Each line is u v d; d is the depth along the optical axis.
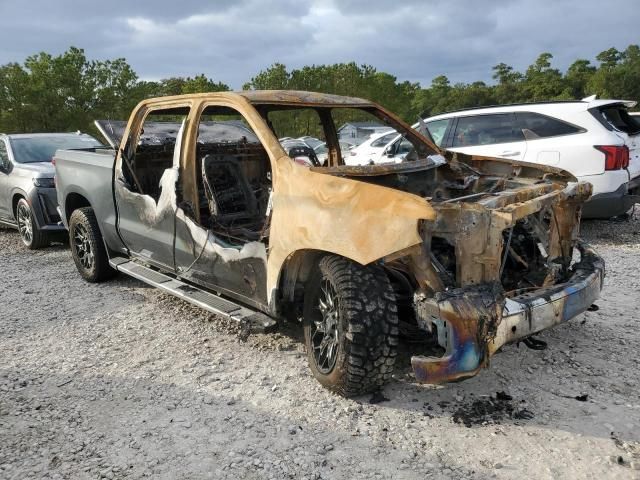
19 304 5.66
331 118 5.45
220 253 4.23
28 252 8.21
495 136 8.36
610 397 3.54
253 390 3.76
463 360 3.05
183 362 4.21
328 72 39.88
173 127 5.78
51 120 33.44
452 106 87.44
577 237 4.23
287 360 4.20
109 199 5.57
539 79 83.69
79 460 3.04
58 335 4.81
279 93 4.64
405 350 4.18
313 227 3.46
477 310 3.05
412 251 3.12
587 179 7.56
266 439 3.20
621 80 74.56
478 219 3.17
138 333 4.80
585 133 7.59
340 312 3.38
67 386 3.88
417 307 3.20
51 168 8.38
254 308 4.18
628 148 7.57
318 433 3.24
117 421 3.42
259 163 5.88
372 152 11.29
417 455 3.02
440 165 4.75
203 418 3.43
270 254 3.80
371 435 3.21
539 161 7.87
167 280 5.02
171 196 4.66
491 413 3.40
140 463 3.00
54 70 33.19
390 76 47.06
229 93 4.45
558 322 3.47
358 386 3.43
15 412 3.55
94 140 10.01
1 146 9.30
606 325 4.67
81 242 6.32
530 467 2.89
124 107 34.41
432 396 3.61
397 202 3.13
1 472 2.94
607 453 2.98
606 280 5.90
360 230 3.23
